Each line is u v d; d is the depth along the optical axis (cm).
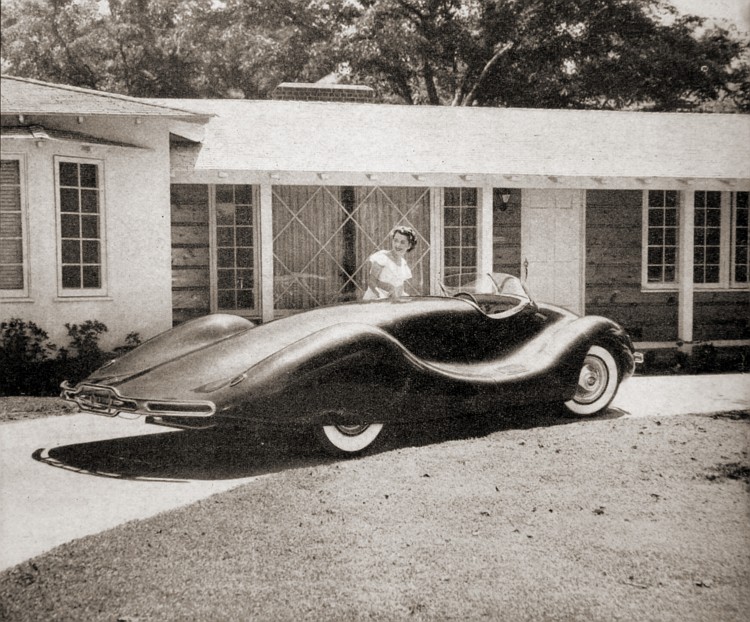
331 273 1012
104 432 570
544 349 573
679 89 2028
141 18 2002
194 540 354
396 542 354
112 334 806
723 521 382
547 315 604
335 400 466
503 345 568
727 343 1079
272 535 360
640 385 795
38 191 756
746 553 345
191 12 2047
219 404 442
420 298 568
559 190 1115
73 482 445
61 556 337
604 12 2017
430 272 1048
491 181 950
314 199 1005
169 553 341
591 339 584
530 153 1016
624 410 649
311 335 472
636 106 2077
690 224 1012
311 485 426
